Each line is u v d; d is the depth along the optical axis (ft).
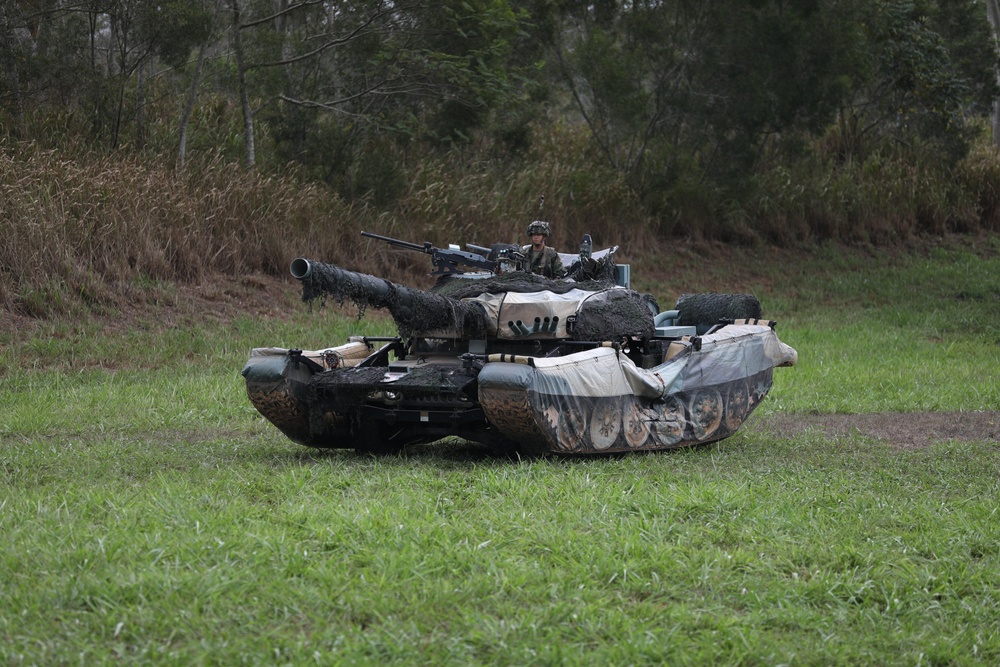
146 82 74.84
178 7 64.34
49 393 43.11
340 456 33.30
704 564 20.35
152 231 59.00
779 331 66.13
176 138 70.54
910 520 23.85
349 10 70.64
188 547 20.30
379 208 70.54
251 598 18.06
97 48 75.87
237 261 62.44
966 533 22.80
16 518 22.75
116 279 56.59
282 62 68.54
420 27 71.92
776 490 26.84
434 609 17.93
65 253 54.90
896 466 30.91
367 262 66.64
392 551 20.58
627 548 20.93
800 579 20.06
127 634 16.55
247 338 55.06
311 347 55.26
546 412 30.22
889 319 71.67
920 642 17.28
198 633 16.72
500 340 34.37
